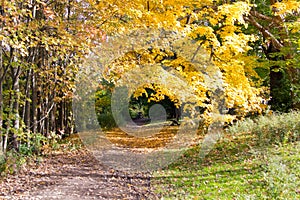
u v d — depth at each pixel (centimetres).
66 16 982
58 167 891
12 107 945
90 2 740
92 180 766
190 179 724
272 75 1386
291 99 1265
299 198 516
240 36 808
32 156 984
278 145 838
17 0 666
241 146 909
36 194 632
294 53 1042
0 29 659
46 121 1365
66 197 620
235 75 776
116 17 775
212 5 839
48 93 1261
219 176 707
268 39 1161
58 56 1026
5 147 869
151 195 648
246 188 604
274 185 561
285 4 920
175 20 745
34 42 743
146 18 750
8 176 749
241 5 776
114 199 624
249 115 1216
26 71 1062
